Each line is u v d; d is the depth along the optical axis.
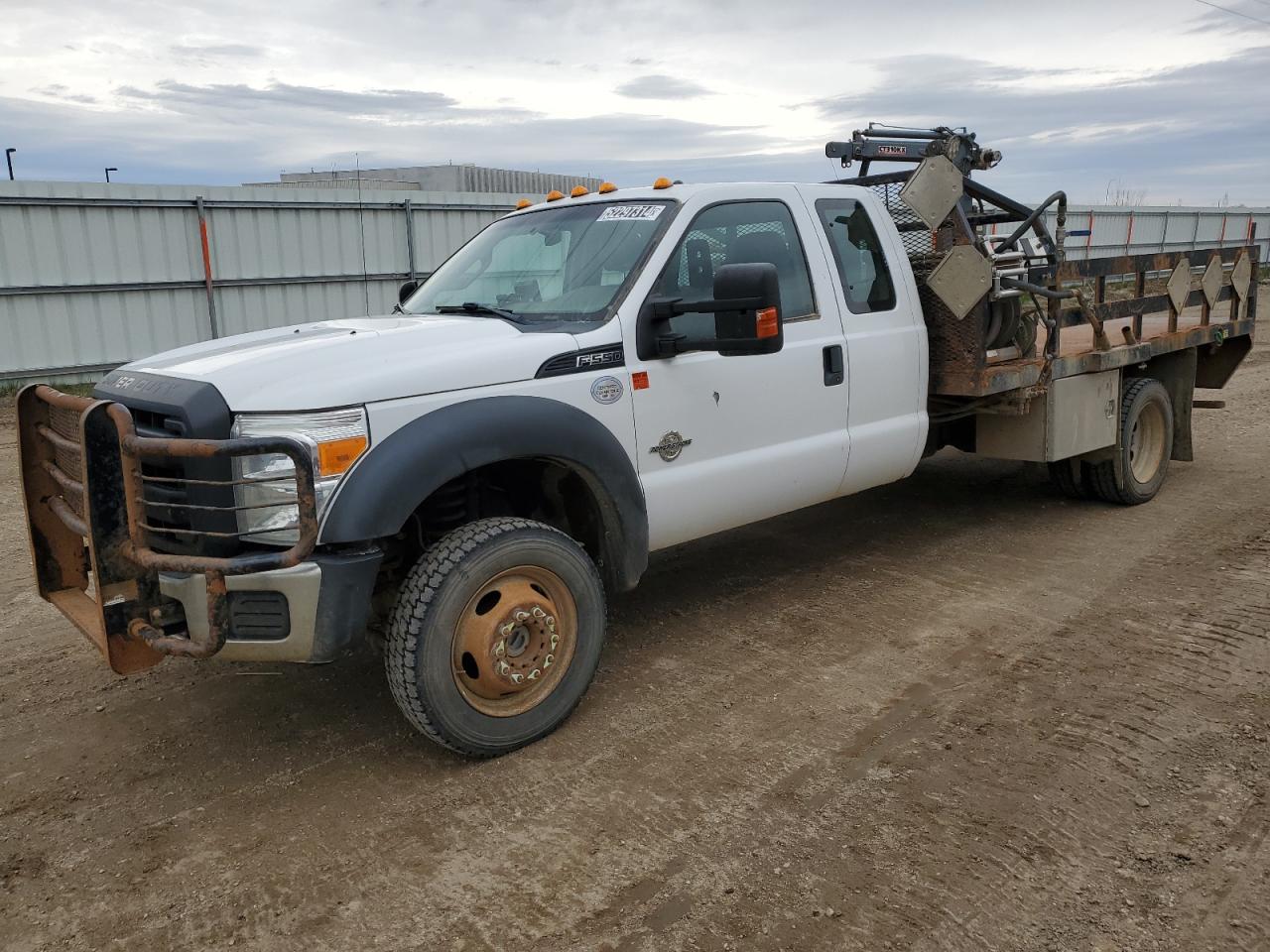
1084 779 3.32
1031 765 3.43
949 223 5.31
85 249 14.02
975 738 3.63
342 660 4.60
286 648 3.23
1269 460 8.15
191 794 3.44
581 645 3.79
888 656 4.41
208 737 3.88
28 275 13.59
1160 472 6.95
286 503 3.14
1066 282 5.88
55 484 3.69
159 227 14.65
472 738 3.50
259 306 15.88
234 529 3.34
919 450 5.46
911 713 3.85
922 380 5.41
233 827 3.22
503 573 3.54
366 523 3.22
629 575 4.08
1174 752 3.49
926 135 6.32
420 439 3.36
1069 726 3.70
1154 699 3.90
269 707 4.13
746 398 4.49
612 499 3.94
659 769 3.50
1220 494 7.06
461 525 3.87
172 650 3.14
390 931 2.68
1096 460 6.61
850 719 3.82
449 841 3.10
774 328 3.66
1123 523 6.42
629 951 2.57
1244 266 7.63
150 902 2.84
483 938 2.64
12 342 13.59
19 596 5.50
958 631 4.67
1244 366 13.73
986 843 2.98
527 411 3.62
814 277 4.85
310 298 16.42
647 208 4.43
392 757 3.67
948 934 2.59
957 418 6.27
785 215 4.83
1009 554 5.82
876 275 5.24
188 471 3.29
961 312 5.23
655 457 4.16
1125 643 4.46
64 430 3.51
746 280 3.60
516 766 3.56
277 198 15.73
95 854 3.09
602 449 3.85
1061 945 2.54
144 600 3.25
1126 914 2.65
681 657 4.47
